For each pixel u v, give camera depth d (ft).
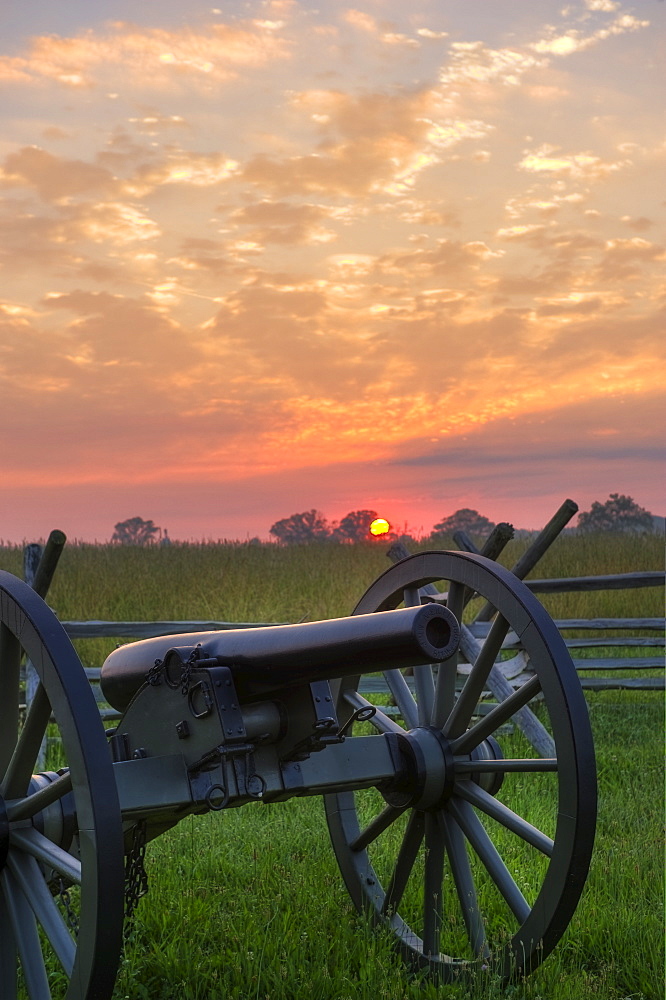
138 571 44.73
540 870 15.11
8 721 9.98
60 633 9.04
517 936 10.93
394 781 11.74
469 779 11.93
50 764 22.99
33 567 23.93
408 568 12.67
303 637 9.94
